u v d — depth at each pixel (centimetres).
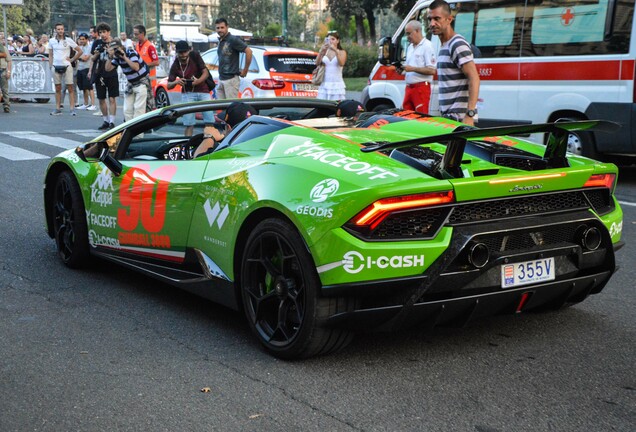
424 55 862
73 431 305
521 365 369
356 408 323
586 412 318
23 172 993
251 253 388
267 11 5309
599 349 390
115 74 1474
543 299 374
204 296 437
